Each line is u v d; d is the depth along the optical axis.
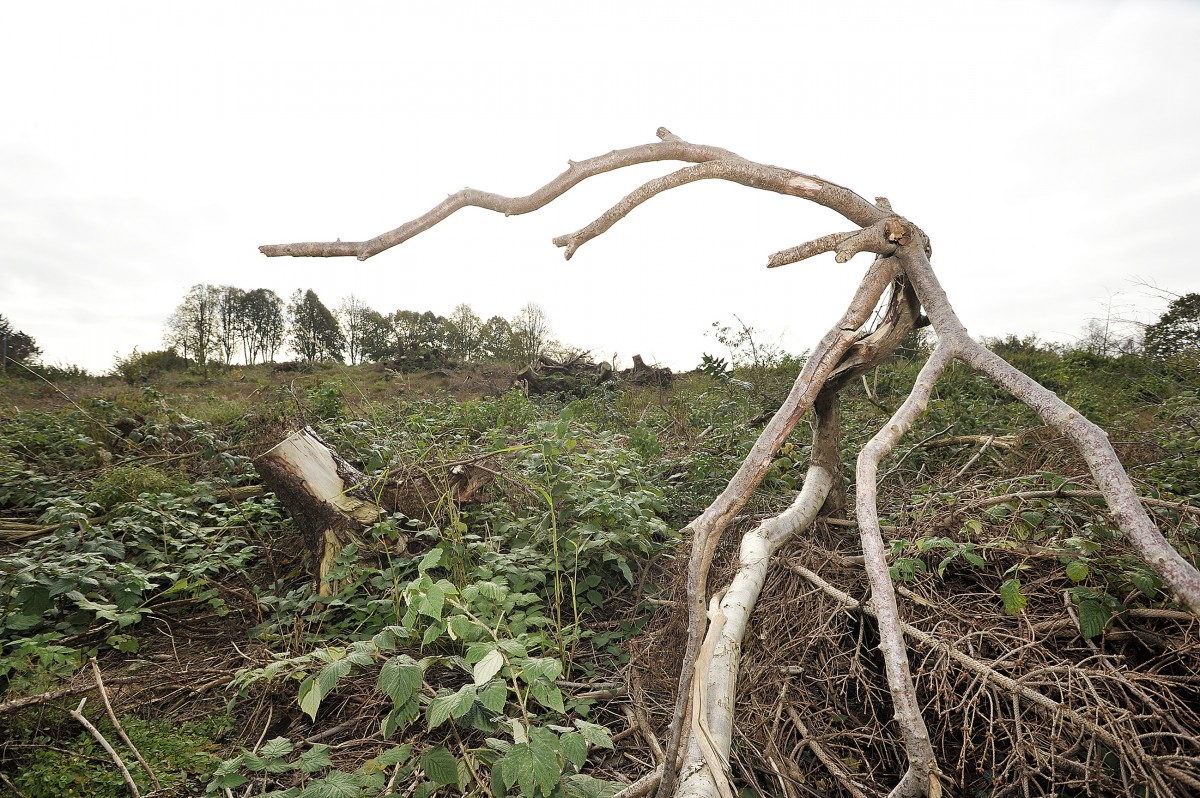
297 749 2.30
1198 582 1.46
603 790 1.79
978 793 1.92
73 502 4.04
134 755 2.16
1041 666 2.00
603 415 8.59
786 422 1.97
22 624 2.76
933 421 5.27
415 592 2.23
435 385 14.87
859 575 2.70
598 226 2.06
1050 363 8.70
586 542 3.25
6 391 10.02
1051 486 2.93
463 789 1.90
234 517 3.96
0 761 2.11
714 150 2.25
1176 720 1.80
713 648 2.09
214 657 2.96
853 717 2.23
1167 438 4.28
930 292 2.25
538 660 1.97
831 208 2.27
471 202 2.10
